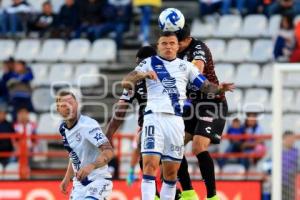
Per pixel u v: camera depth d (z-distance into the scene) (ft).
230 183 121.29
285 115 141.28
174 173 75.00
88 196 77.46
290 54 153.79
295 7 169.07
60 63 164.76
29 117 148.56
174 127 73.56
